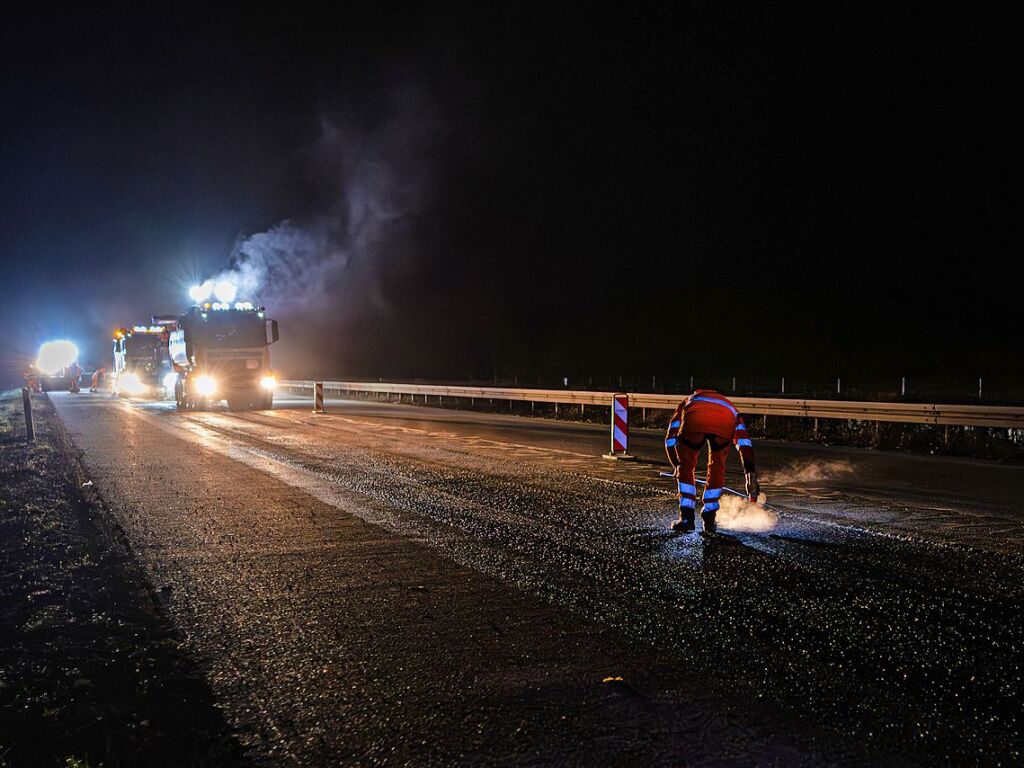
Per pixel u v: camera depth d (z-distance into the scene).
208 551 8.72
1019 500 11.46
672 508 10.84
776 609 6.47
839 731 4.41
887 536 9.08
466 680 5.13
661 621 6.21
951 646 5.66
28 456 17.66
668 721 4.53
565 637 5.88
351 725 4.55
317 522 10.12
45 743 4.39
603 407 29.50
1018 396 34.06
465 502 11.35
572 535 9.20
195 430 23.67
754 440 21.00
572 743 4.29
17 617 6.52
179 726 4.59
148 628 6.23
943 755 4.16
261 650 5.75
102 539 9.22
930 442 18.45
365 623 6.26
